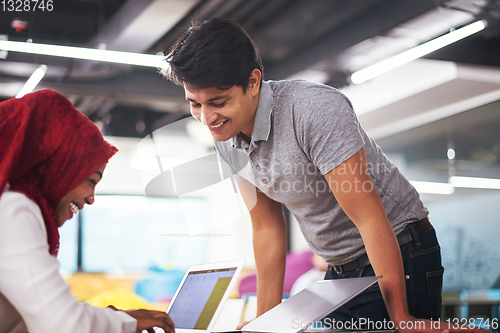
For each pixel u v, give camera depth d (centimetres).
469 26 392
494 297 537
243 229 811
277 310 109
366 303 138
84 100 541
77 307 89
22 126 94
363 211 119
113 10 472
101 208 762
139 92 526
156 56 411
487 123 596
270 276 162
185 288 137
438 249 142
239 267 123
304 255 582
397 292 109
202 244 795
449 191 715
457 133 641
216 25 116
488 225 669
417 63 535
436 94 548
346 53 462
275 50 519
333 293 103
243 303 204
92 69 486
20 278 85
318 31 483
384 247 115
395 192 140
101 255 759
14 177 96
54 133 99
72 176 102
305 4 436
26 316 86
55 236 100
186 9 373
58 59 472
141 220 778
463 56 485
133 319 101
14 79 485
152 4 363
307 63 500
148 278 704
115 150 109
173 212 769
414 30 424
